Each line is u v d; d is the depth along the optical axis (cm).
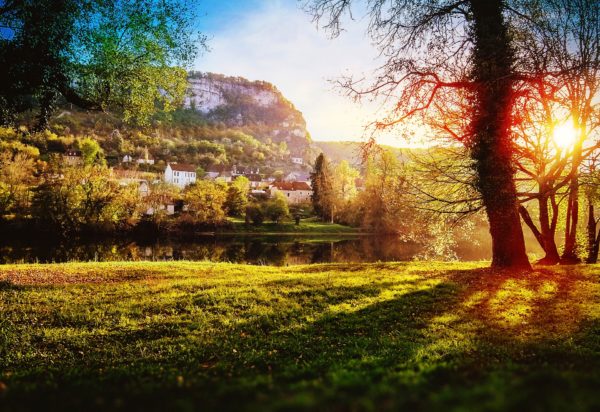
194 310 1076
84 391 370
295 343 803
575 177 1560
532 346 692
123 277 1605
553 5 1280
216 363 701
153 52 1413
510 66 1196
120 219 6781
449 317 959
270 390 331
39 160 8456
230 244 6231
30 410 287
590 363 532
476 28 1273
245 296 1195
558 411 236
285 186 14900
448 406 251
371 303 1105
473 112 1288
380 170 1836
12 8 1067
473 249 4356
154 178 12288
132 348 816
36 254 4169
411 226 1978
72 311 1079
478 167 1444
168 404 285
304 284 1357
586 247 2225
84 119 19212
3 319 1018
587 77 1184
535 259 2531
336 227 8825
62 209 6141
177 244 6134
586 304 1054
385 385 331
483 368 464
